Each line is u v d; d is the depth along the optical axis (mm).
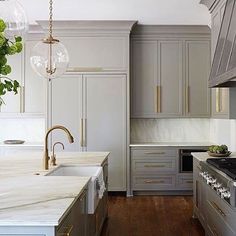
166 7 4609
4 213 1438
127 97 5379
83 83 5387
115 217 4211
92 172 3078
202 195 3510
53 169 2740
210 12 4453
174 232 3658
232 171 2568
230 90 3803
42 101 5676
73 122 5391
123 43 5395
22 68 5664
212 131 5840
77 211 1954
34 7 4547
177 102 5617
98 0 4277
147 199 5172
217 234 2799
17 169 2730
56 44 3506
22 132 6047
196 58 5617
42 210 1483
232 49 2846
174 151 5383
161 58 5617
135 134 5996
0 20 1560
